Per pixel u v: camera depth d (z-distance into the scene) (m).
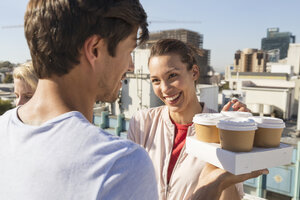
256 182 8.14
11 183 0.56
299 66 95.94
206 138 1.07
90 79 0.65
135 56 20.44
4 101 29.70
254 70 118.00
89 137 0.56
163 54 1.38
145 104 20.00
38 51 0.61
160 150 1.49
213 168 1.03
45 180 0.53
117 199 0.52
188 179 1.32
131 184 0.54
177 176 1.36
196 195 0.94
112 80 0.69
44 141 0.57
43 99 0.64
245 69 119.75
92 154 0.54
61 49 0.59
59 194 0.52
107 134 0.59
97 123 19.09
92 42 0.61
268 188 7.87
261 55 115.94
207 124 1.04
